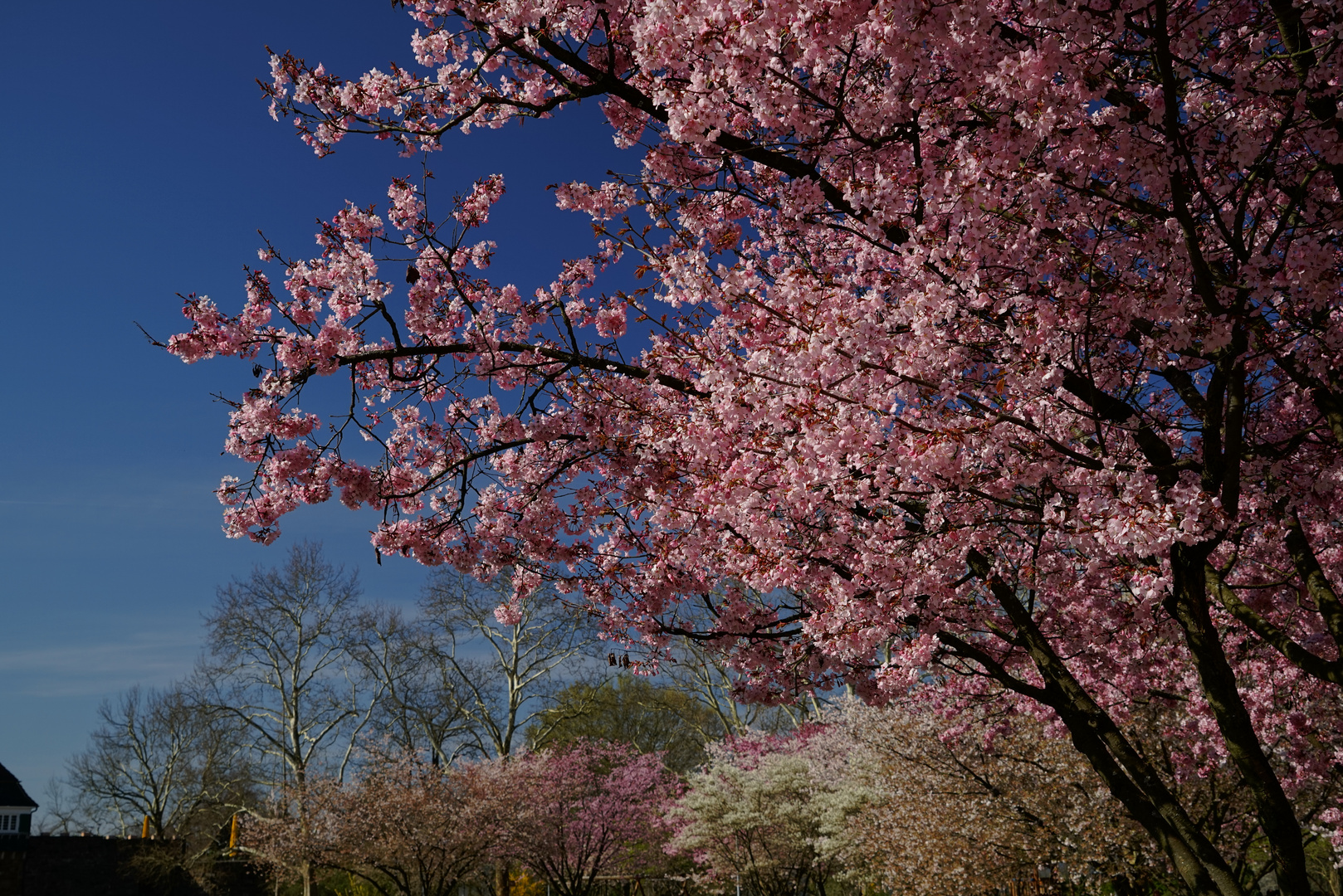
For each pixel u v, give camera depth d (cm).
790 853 2298
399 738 3116
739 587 785
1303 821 1126
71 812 4072
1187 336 477
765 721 3638
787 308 539
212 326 629
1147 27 476
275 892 2850
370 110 616
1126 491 465
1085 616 785
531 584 834
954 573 602
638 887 3191
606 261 754
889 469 542
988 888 1477
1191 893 577
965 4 417
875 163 557
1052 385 506
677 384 655
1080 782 1278
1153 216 518
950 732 1392
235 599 3092
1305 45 502
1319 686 843
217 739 3281
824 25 442
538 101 641
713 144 557
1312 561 624
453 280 686
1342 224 496
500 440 781
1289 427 676
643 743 4147
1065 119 451
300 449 705
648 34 471
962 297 505
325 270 643
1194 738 1012
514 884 3216
